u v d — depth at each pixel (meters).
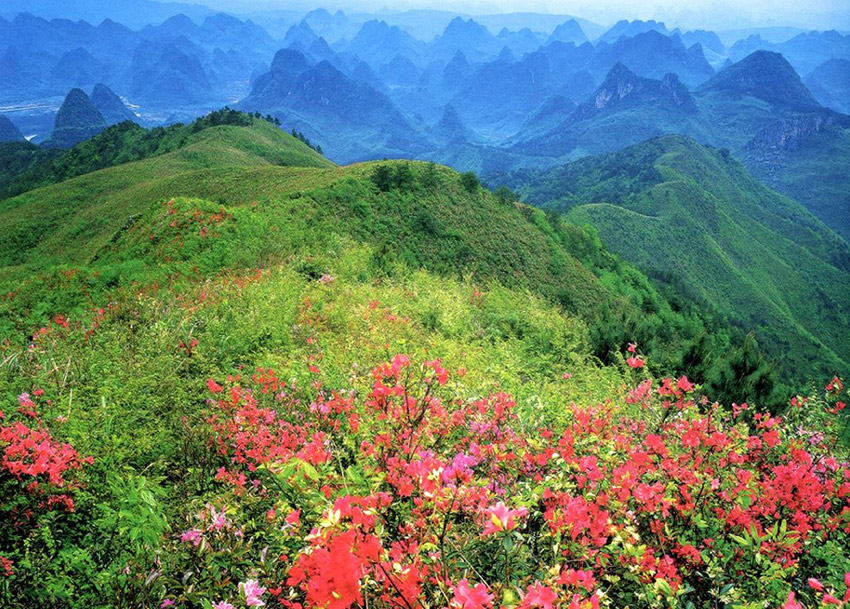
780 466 4.39
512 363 10.13
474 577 2.69
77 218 65.19
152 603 3.00
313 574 2.20
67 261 43.38
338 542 2.13
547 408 6.09
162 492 3.85
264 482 4.11
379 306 15.48
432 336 12.74
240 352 9.60
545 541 3.16
